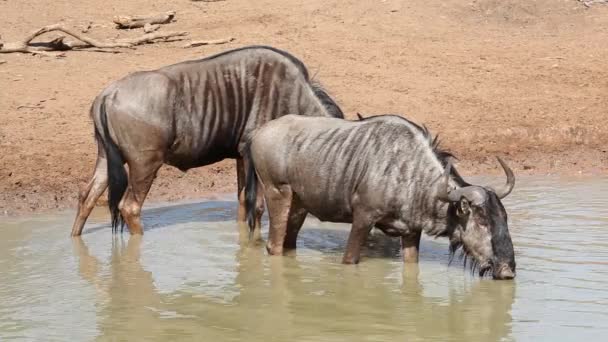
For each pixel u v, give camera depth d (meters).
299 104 21.83
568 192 25.78
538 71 36.59
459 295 16.88
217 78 21.52
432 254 19.91
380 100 33.06
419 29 40.84
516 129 31.61
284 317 15.67
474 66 36.88
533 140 31.14
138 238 21.23
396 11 42.72
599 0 45.31
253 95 21.72
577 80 35.81
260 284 17.64
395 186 18.14
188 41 37.59
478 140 30.88
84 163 26.72
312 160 18.72
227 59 21.69
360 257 19.69
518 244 20.11
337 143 18.62
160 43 37.47
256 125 21.83
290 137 19.03
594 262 18.73
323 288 17.41
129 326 15.19
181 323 15.34
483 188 17.89
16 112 29.78
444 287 17.42
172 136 21.25
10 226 22.28
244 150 21.69
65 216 23.38
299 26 40.25
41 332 14.88
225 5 43.34
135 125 20.88
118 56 35.47
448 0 44.28
